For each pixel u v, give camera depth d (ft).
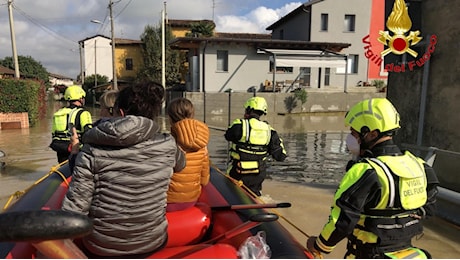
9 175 23.47
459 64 16.94
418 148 17.25
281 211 16.60
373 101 6.65
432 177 6.85
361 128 6.63
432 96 18.51
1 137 40.50
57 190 10.03
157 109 7.13
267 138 14.30
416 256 6.40
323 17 94.94
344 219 6.11
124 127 6.20
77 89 17.19
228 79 82.53
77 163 6.29
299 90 77.10
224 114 72.59
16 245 6.67
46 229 4.23
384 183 6.12
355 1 94.38
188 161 9.04
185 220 8.58
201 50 81.35
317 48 86.48
